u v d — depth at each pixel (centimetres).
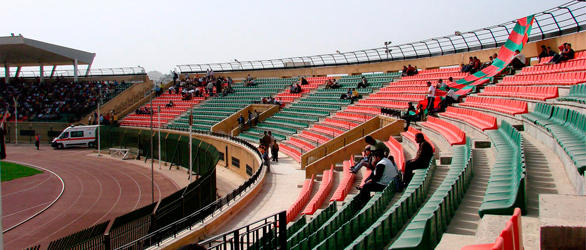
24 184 2991
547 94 1855
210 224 1512
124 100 5659
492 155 1413
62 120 5409
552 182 928
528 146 1329
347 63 4522
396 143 2109
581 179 808
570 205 675
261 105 4269
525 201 705
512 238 499
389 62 4106
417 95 2927
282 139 3469
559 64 2178
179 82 5653
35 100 5750
